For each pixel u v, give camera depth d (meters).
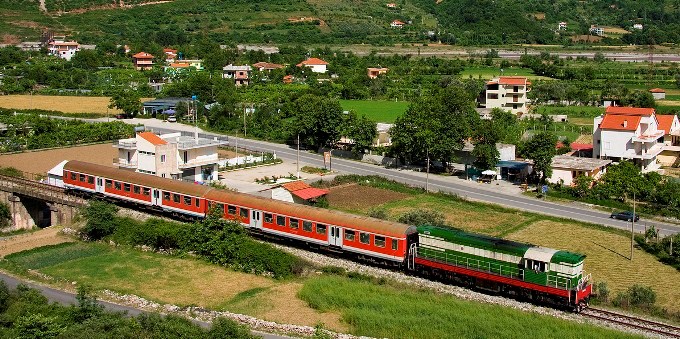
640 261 58.28
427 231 52.69
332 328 44.69
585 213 74.56
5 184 78.56
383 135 110.94
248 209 62.09
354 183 88.00
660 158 102.12
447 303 46.94
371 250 54.50
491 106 144.00
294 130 112.94
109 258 60.19
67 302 49.50
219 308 48.38
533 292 47.56
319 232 57.53
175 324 41.53
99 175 73.75
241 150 108.25
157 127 126.62
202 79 157.62
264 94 158.00
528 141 93.69
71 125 117.75
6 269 57.22
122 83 176.50
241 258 57.22
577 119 136.25
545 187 82.31
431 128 92.25
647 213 74.06
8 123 115.44
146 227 63.28
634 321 44.50
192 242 60.53
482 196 81.56
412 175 93.00
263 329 44.56
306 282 52.38
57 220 73.94
